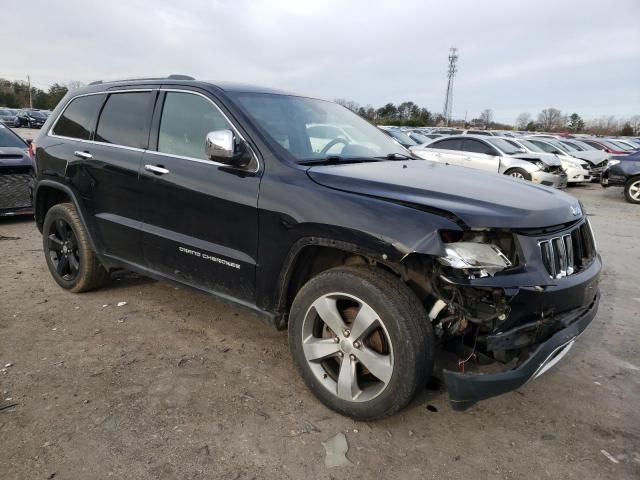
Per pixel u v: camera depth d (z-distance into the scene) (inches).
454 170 133.6
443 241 91.8
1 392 114.3
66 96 179.6
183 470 91.9
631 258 252.2
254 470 92.7
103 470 91.2
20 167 287.1
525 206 100.7
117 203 149.9
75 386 117.8
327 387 109.4
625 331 160.1
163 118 141.4
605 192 581.0
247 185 117.1
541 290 93.8
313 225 104.7
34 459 93.3
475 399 94.2
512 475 93.9
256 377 124.1
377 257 97.5
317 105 154.3
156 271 145.3
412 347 95.0
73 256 174.7
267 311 120.0
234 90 134.3
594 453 100.7
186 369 127.0
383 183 106.5
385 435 103.8
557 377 130.5
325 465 94.6
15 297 172.1
